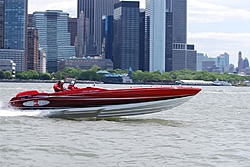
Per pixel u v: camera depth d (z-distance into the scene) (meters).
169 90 34.88
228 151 23.97
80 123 33.72
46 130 29.83
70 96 35.22
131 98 34.84
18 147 23.70
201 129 32.50
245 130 32.41
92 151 23.27
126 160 21.58
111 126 32.59
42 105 35.75
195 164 21.12
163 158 22.14
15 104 36.25
